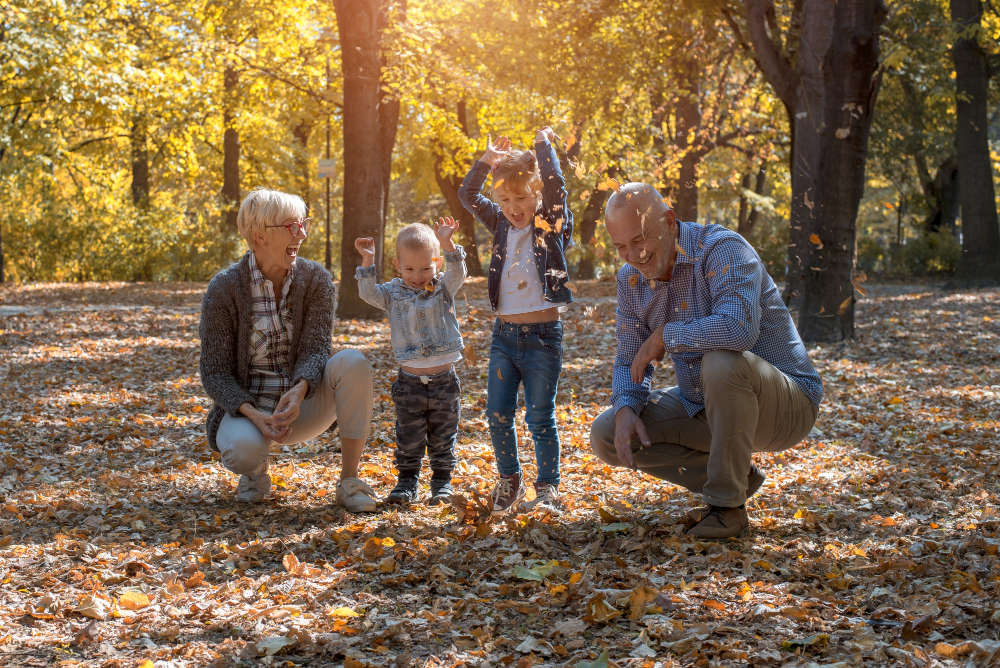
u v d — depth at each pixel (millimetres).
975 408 6270
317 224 33156
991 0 20391
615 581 2736
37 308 14656
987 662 2051
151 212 25953
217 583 2799
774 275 21547
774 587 2604
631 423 3238
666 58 16719
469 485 4137
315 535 3262
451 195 27594
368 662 2168
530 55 16141
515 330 3703
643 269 3164
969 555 2953
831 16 12273
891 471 4387
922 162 28641
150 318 13352
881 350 9602
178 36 17562
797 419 3229
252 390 3742
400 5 14164
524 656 2215
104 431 5480
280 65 18047
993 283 19844
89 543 3176
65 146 23938
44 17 16031
